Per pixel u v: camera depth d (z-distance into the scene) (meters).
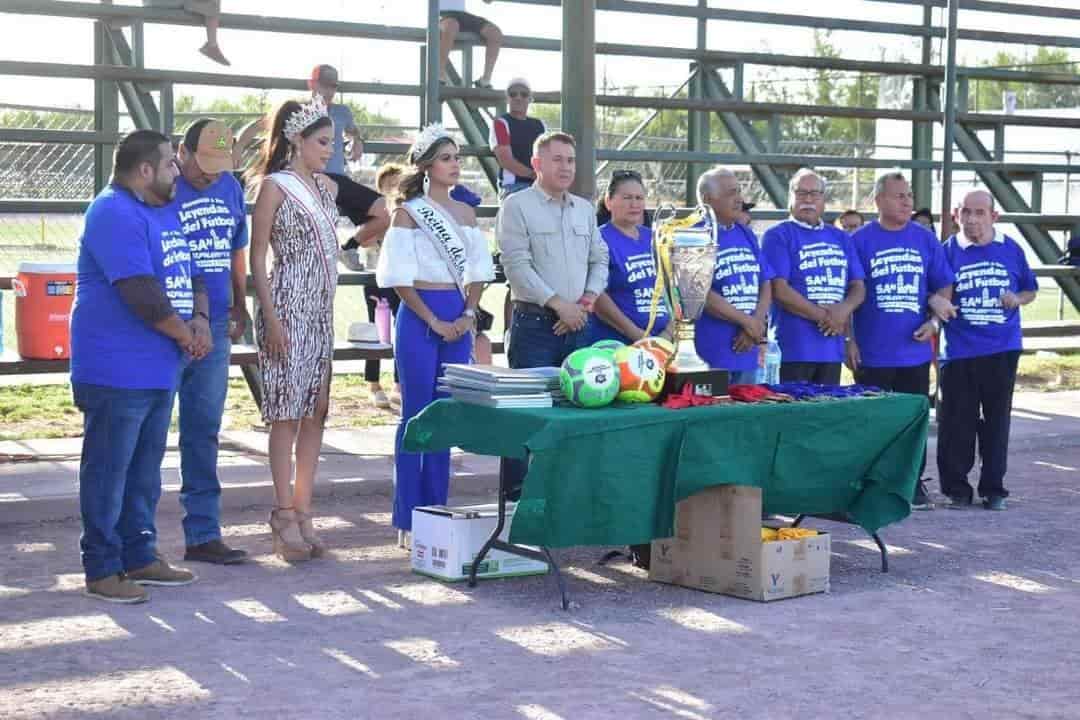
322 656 5.10
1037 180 13.76
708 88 12.59
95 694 4.63
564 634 5.45
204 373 6.57
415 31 10.20
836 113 12.30
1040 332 12.85
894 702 4.65
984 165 12.80
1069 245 13.12
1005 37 13.81
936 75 13.28
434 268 6.78
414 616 5.70
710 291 7.59
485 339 9.98
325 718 4.41
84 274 5.79
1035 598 6.14
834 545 7.27
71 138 9.18
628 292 7.32
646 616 5.75
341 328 14.63
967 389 8.34
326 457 9.13
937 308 8.21
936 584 6.39
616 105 11.03
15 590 6.04
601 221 8.05
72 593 6.00
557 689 4.74
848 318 8.09
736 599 6.07
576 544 5.81
